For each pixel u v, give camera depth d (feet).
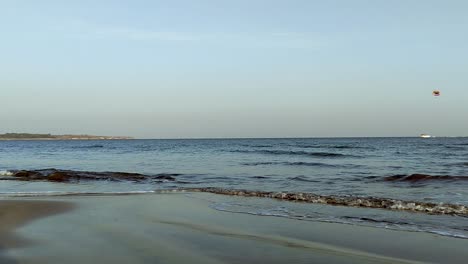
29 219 30.66
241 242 24.04
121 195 45.11
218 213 34.22
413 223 30.07
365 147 211.20
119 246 22.82
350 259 20.90
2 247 22.63
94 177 65.41
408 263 20.43
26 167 96.53
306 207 37.37
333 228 28.35
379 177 65.46
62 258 20.53
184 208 36.63
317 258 21.01
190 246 22.97
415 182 58.70
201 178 67.26
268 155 143.95
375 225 29.43
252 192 45.83
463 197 43.65
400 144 254.06
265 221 30.81
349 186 55.01
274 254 21.61
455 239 25.23
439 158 119.96
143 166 97.91
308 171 79.66
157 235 25.66
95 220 30.53
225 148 226.79
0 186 55.83
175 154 161.89
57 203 37.96
